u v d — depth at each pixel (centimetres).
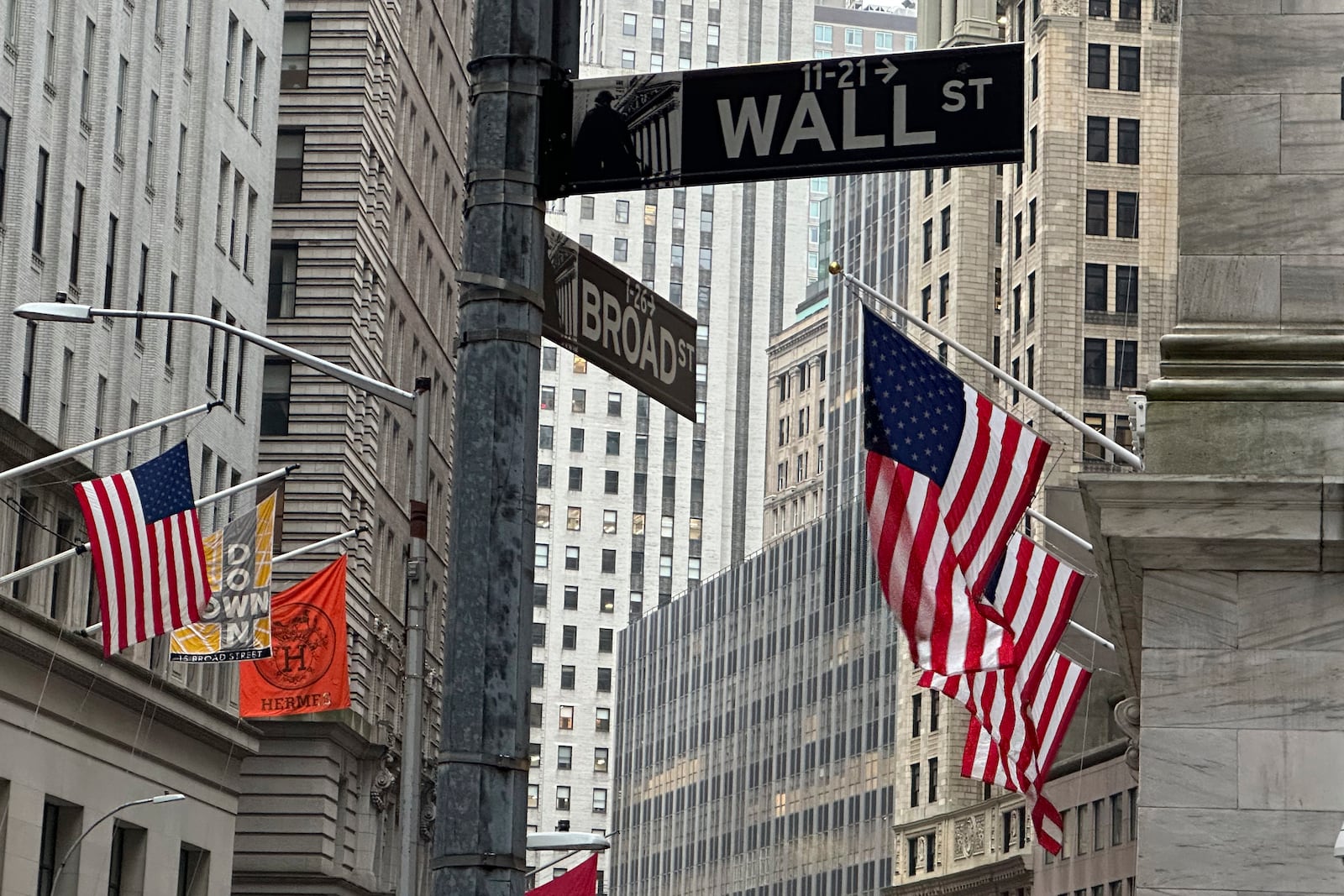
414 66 7619
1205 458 1883
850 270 13812
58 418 4581
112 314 2702
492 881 753
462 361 799
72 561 4669
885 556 2036
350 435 6488
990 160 814
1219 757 1825
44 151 4569
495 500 783
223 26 5750
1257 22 1966
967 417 2081
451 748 762
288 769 6203
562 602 19500
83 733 4741
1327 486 1822
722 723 15050
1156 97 10738
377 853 6900
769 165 823
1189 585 1855
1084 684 2733
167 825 5291
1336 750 1812
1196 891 1805
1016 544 2645
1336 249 1923
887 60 823
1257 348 1911
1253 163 1947
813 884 12975
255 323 6122
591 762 19075
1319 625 1831
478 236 805
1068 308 10512
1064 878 9181
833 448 13638
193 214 5519
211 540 3866
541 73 821
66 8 4653
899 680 11944
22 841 4384
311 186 6588
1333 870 1788
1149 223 10638
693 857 15338
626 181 819
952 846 10925
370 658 6819
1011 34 11450
